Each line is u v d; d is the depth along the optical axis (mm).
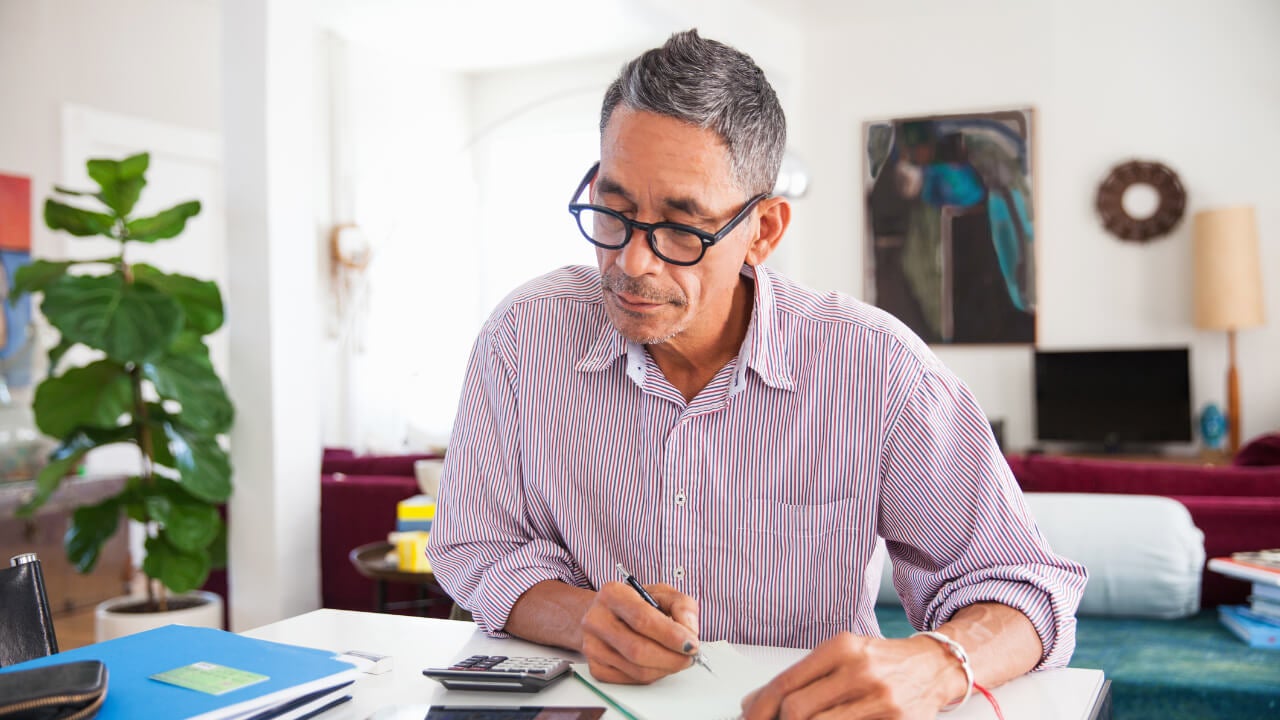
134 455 5180
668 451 1172
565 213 6859
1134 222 5781
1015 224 6000
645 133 962
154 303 3053
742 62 1001
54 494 4266
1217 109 5703
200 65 5660
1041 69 5945
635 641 939
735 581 1187
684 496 1177
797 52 6246
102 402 3104
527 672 970
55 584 4289
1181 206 5723
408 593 3496
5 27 4762
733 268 1034
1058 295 5969
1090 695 978
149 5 5387
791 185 4504
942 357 6148
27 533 4168
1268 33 5617
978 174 6047
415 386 6227
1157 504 2555
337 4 5469
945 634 967
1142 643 2359
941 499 1145
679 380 1196
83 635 3992
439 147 6695
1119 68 5832
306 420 3580
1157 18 5766
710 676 988
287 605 3494
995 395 6090
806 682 843
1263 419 5664
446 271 6578
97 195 3150
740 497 1175
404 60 6402
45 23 4926
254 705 834
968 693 915
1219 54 5691
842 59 6230
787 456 1163
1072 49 5895
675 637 928
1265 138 5641
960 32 6043
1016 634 1010
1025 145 5969
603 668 969
